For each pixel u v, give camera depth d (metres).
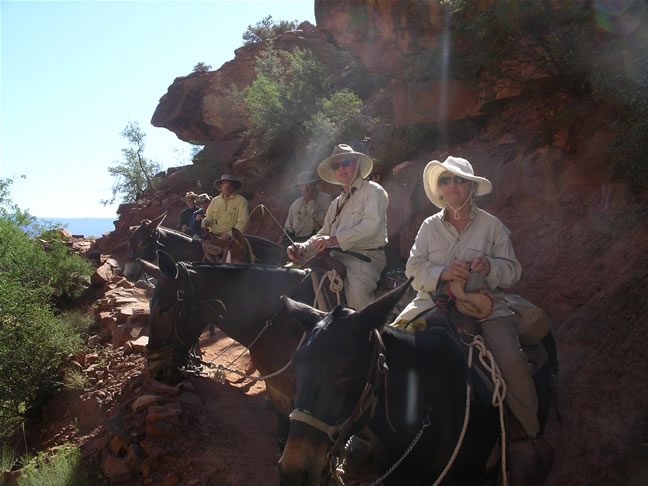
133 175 33.94
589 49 8.14
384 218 4.93
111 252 22.75
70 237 27.64
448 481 3.19
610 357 5.19
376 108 15.82
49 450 7.00
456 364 3.35
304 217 7.96
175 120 24.98
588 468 4.57
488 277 3.44
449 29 9.95
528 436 3.50
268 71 20.36
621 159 6.61
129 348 9.03
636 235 6.06
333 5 11.21
